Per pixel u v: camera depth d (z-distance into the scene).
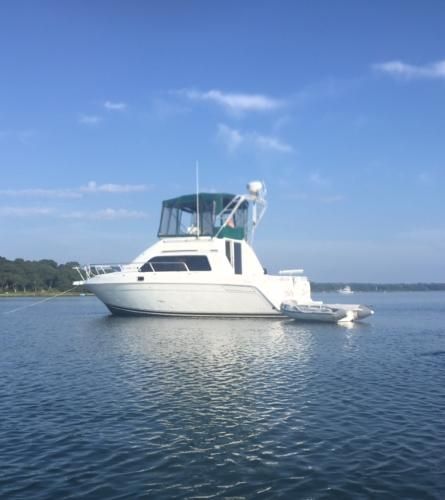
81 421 13.95
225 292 41.41
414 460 11.09
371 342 30.77
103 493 9.62
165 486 9.92
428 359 24.27
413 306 88.00
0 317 54.53
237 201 46.78
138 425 13.62
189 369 21.17
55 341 30.92
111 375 19.97
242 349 26.80
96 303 99.12
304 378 19.48
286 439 12.49
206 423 13.77
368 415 14.48
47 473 10.53
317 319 42.06
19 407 15.36
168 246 43.25
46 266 152.00
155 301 42.44
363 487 9.83
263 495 9.54
